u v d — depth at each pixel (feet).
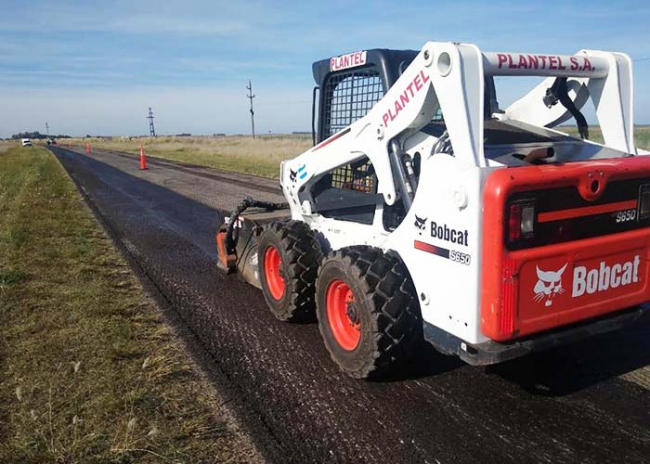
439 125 12.80
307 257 15.21
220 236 21.61
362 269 11.68
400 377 12.64
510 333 9.61
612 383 12.10
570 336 10.39
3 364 13.06
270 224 16.42
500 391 11.90
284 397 11.82
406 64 13.39
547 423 10.62
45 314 16.33
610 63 11.66
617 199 10.59
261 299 18.53
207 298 18.61
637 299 11.13
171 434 10.29
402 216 12.99
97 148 205.05
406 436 10.30
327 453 9.80
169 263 23.22
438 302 10.69
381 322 11.37
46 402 11.32
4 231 28.32
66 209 37.22
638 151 12.22
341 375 12.83
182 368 13.15
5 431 10.33
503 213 9.20
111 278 20.70
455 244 10.01
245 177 60.75
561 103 13.19
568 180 9.70
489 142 11.76
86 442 9.90
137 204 41.27
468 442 10.07
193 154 119.96
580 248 10.07
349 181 15.01
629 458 9.47
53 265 22.02
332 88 15.83
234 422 10.81
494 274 9.37
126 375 12.60
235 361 13.62
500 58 10.35
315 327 15.94
